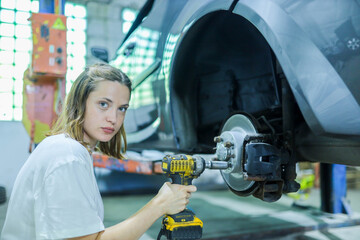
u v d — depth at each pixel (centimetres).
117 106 89
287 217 268
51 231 74
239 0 112
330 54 91
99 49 237
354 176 423
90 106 88
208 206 330
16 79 401
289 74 93
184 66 152
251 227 238
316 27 94
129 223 84
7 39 392
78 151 82
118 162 239
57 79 276
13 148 400
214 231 228
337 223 247
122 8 461
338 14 93
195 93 160
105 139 90
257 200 363
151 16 183
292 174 111
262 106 152
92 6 444
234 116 120
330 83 89
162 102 163
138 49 193
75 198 76
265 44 141
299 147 121
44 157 81
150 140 185
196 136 161
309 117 89
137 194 407
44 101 277
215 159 115
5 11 388
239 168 106
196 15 135
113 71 91
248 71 158
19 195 84
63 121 91
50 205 75
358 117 87
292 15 97
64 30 268
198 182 420
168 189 92
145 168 209
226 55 157
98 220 80
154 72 170
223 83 166
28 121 275
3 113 400
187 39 145
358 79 88
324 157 114
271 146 106
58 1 278
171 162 92
